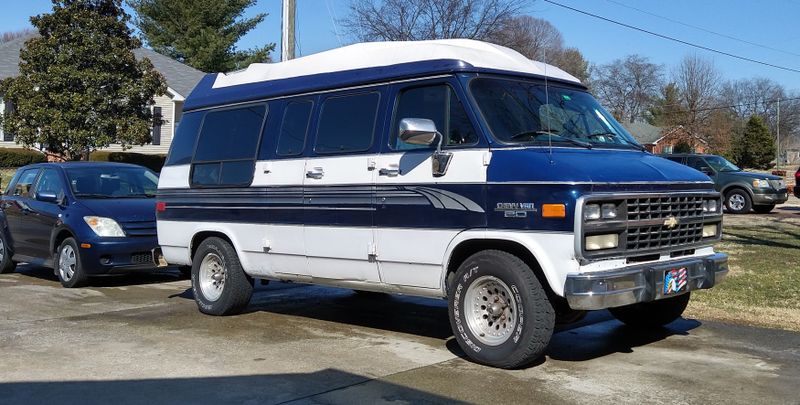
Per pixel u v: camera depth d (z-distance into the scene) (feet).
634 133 210.79
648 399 16.28
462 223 18.69
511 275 17.78
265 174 23.75
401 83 20.58
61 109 70.54
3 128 73.77
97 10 73.61
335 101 22.25
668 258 19.04
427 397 16.48
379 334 22.94
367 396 16.58
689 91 207.00
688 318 24.75
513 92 19.94
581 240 16.70
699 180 20.08
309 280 22.99
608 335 22.63
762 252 39.01
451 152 18.99
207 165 25.95
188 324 24.38
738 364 19.17
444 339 22.24
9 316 25.75
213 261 25.94
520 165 17.76
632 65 233.76
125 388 17.22
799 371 18.51
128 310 26.91
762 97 252.01
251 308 27.43
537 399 16.29
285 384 17.49
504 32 104.53
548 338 17.79
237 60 135.44
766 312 25.23
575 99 21.67
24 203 35.50
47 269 39.19
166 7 133.18
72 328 23.68
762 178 63.77
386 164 20.33
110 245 31.09
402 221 19.90
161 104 102.32
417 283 19.95
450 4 103.30
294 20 49.60
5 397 16.55
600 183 17.22
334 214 21.62
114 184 35.32
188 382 17.69
